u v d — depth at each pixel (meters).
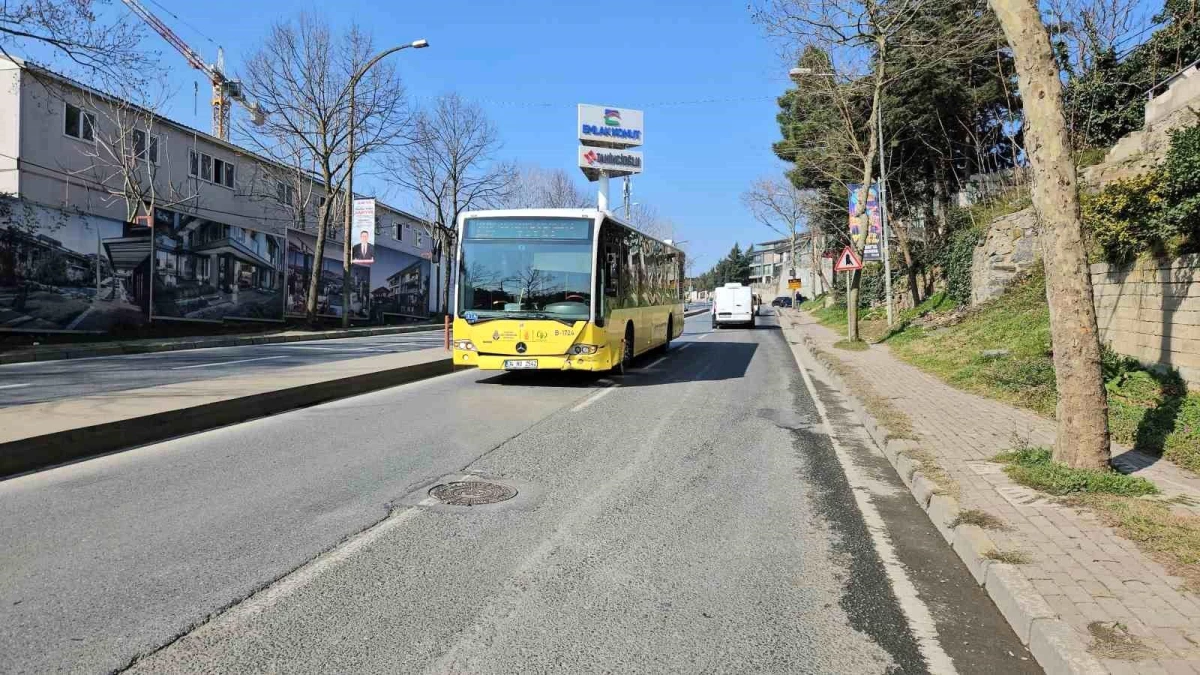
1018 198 22.47
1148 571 4.24
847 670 3.44
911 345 18.95
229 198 35.06
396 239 51.06
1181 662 3.23
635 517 5.71
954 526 5.12
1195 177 8.73
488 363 12.88
